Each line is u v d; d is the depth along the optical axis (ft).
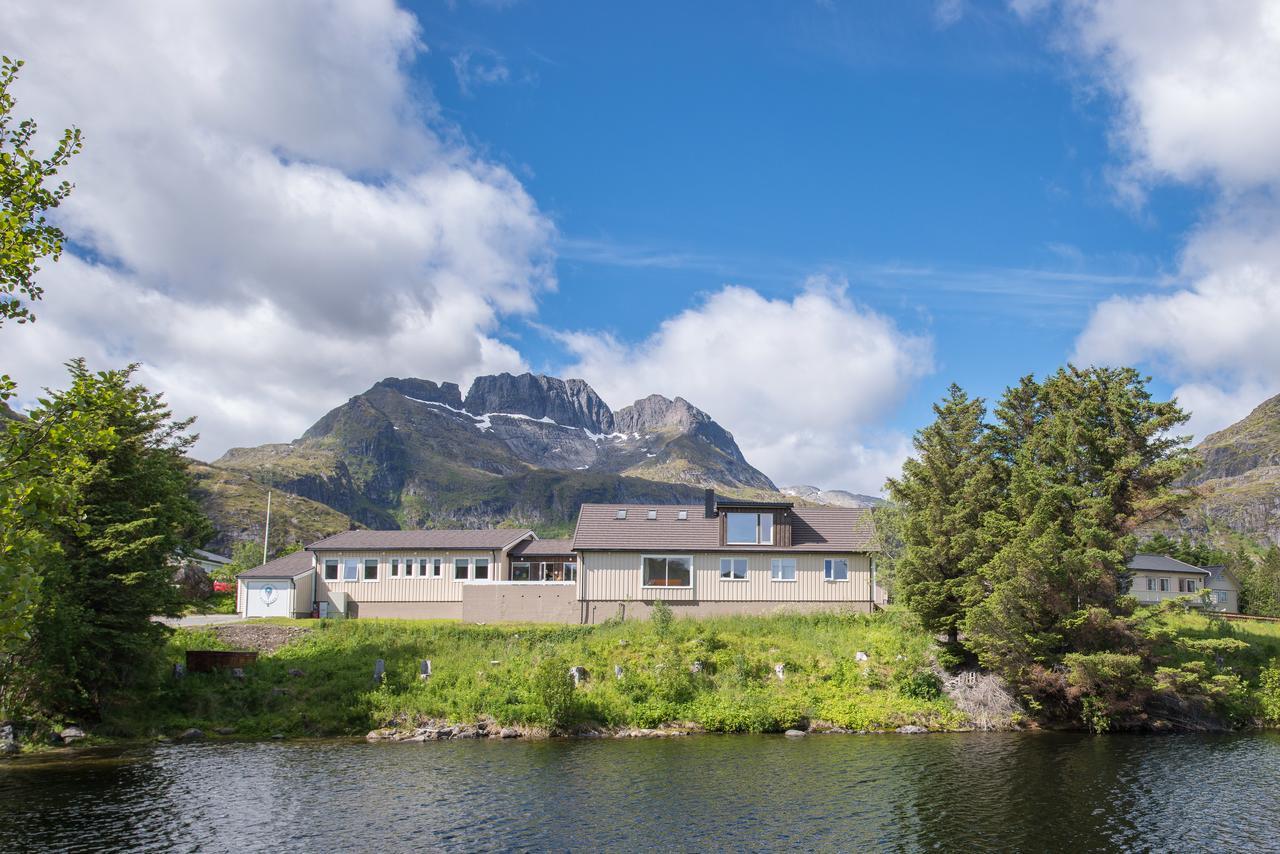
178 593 136.87
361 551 218.18
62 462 58.08
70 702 127.24
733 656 154.30
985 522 146.61
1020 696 144.97
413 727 133.90
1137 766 112.98
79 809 90.84
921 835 84.02
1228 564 355.36
